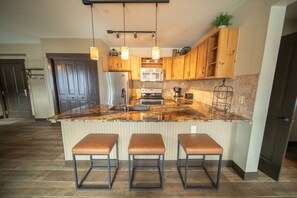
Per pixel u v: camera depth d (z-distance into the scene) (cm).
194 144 153
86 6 192
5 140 295
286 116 162
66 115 174
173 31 279
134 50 414
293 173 189
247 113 169
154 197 151
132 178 178
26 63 410
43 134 326
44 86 415
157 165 201
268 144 182
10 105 443
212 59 211
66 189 161
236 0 171
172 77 385
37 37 341
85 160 200
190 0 174
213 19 224
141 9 197
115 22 242
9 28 279
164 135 195
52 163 211
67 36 328
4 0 178
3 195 153
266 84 154
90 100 383
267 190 160
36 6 193
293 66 155
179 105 265
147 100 356
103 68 359
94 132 195
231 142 197
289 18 196
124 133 194
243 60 174
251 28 161
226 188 163
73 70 373
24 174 187
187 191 159
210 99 268
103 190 160
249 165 174
